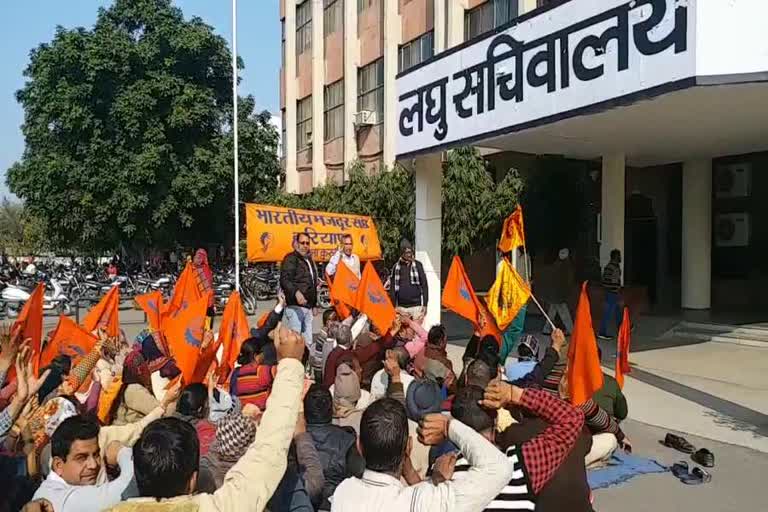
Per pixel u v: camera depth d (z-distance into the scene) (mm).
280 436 2820
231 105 32281
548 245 19281
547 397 3205
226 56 31734
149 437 2600
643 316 16047
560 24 9922
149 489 2562
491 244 20656
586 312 4355
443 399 5926
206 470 3354
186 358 5746
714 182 18062
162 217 29344
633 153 14969
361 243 16938
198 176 29750
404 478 3564
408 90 13703
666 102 9438
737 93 8820
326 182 28500
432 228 14133
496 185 20703
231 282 22172
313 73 32594
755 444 7211
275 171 33500
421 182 14070
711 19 7922
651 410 8672
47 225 31516
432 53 23891
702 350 12484
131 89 29047
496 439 3512
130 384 5551
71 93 28781
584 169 19094
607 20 9156
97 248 32281
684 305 16938
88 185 29078
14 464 3643
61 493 3164
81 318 20000
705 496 5785
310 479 3979
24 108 32000
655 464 6582
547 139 12797
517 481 3062
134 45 29391
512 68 10875
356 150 28859
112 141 29531
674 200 19141
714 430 7754
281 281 9797
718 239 18000
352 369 6703
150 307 8430
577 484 3111
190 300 8406
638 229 19906
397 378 5848
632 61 8820
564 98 9922
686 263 16828
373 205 22047
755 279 17312
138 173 28547
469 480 2734
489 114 11461
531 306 19234
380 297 8250
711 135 12555
